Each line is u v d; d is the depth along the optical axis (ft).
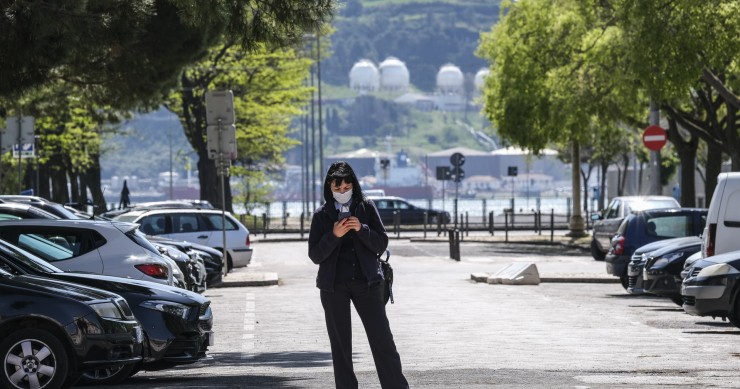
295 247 323.16
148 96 165.68
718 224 120.37
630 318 126.31
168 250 129.08
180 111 401.90
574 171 351.05
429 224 426.51
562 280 191.31
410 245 325.83
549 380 71.87
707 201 277.03
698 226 167.12
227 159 200.95
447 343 101.14
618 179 561.02
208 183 398.42
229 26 101.30
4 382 67.51
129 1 120.67
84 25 111.34
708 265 106.83
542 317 128.47
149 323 76.84
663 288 136.77
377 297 58.80
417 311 138.00
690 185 288.92
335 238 57.93
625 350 92.94
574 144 349.20
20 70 119.03
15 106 194.80
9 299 68.18
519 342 101.24
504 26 304.71
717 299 105.40
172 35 156.56
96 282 77.51
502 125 309.22
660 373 75.82
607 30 228.63
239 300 158.51
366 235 58.08
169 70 162.20
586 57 233.35
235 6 100.48
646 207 232.53
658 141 240.73
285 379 75.46
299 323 124.36
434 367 80.84
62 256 99.66
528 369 78.79
